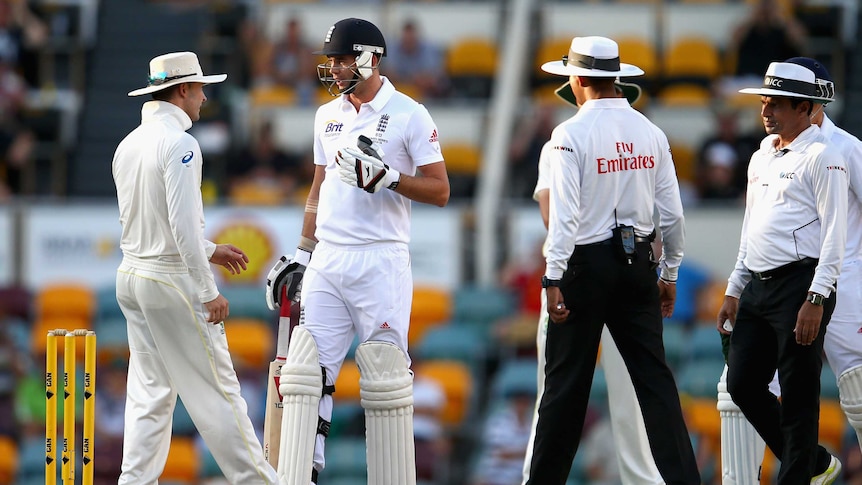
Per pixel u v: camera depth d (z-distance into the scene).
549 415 21.19
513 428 40.78
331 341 21.19
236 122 55.47
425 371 43.81
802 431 20.86
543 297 24.03
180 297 21.11
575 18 58.28
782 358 20.94
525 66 57.00
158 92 21.47
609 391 24.52
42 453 41.66
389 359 21.00
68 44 59.28
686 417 40.44
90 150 56.88
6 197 52.84
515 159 50.88
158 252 21.17
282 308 22.25
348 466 39.88
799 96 20.56
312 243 22.27
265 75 56.75
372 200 21.03
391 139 21.02
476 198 52.62
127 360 43.78
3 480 41.47
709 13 57.97
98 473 39.00
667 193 21.48
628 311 21.19
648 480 24.30
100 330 45.22
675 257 22.08
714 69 56.72
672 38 58.00
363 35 20.84
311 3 59.50
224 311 21.06
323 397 21.36
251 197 51.00
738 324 21.69
